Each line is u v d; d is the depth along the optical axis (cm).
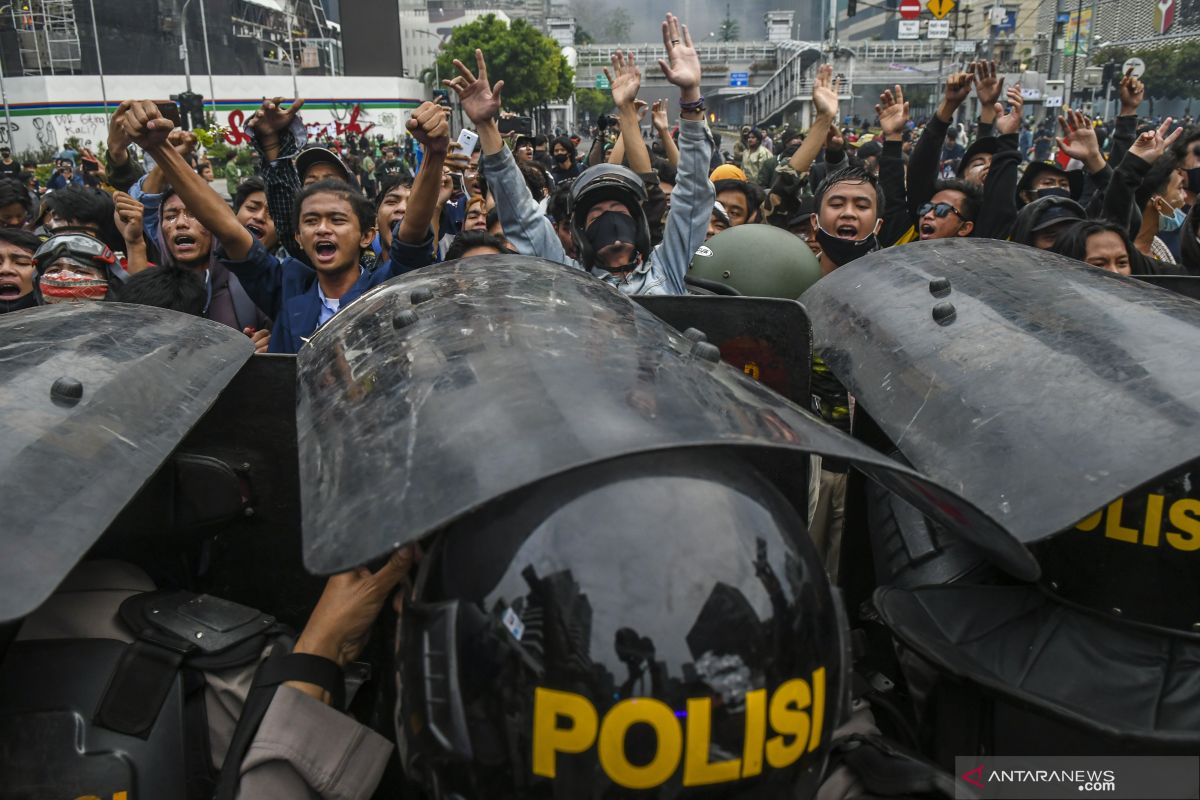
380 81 5681
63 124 4994
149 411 133
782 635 88
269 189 358
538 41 5891
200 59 5781
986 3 5334
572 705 84
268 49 6544
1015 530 110
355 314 143
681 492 90
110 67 5381
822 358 172
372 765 118
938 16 3244
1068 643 128
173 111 303
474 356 109
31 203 518
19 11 5156
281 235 358
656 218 397
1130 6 6894
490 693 88
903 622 132
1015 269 167
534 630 86
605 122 901
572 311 125
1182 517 122
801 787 93
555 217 459
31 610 93
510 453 86
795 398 174
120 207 377
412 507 85
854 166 344
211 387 147
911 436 135
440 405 100
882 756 118
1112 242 289
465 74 307
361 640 125
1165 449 106
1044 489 112
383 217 412
